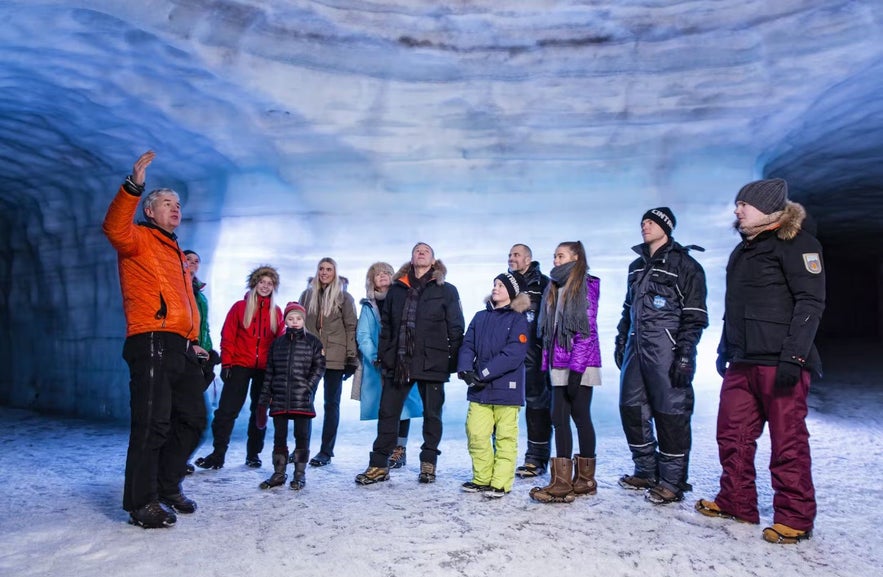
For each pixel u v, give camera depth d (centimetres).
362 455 514
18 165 766
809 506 307
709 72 604
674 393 367
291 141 643
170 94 581
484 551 292
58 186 814
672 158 647
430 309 430
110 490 396
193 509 348
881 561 282
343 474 446
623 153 652
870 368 1075
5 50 501
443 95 634
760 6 566
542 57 618
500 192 677
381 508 359
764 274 328
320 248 682
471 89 632
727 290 344
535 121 643
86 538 302
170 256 338
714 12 579
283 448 412
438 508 358
